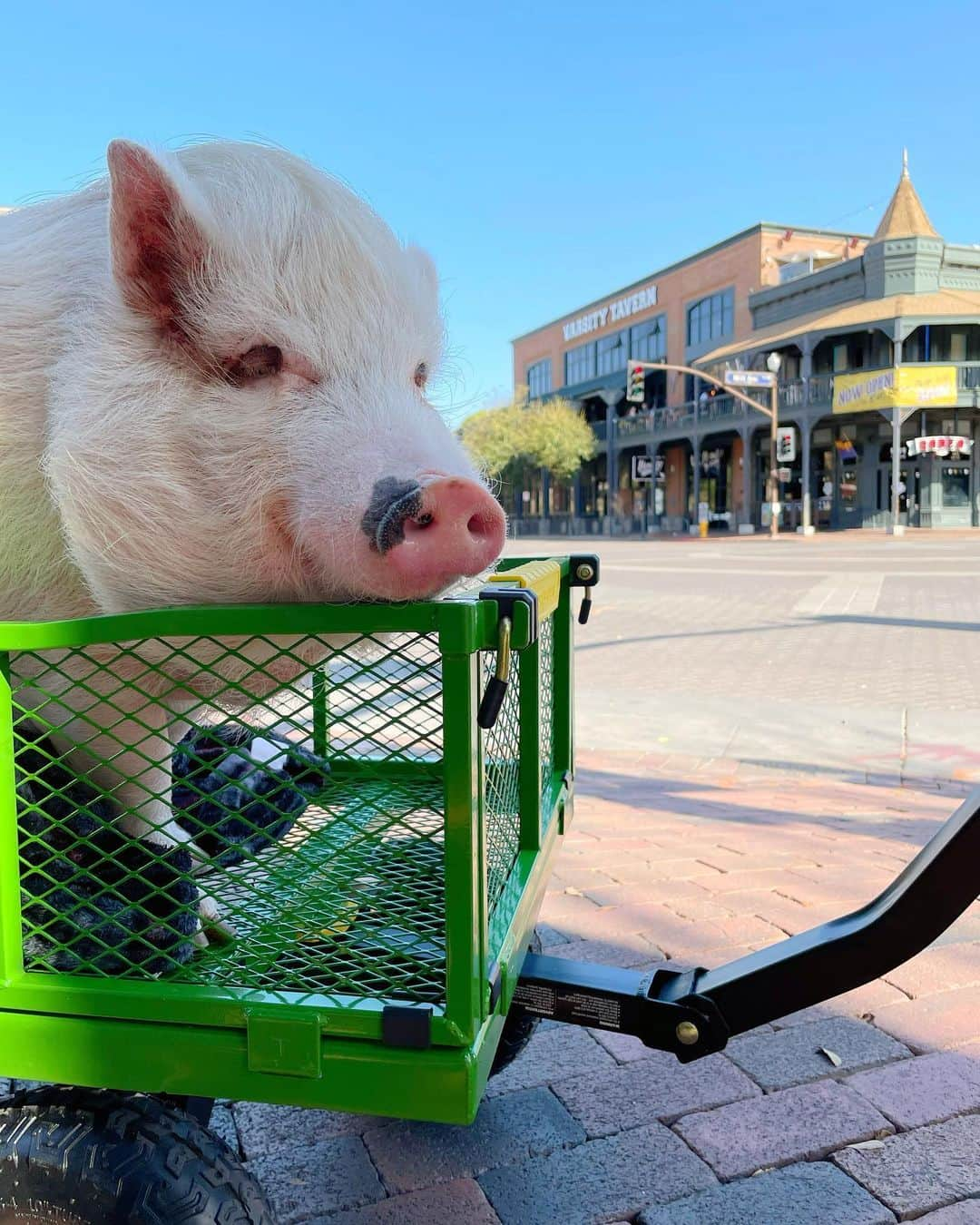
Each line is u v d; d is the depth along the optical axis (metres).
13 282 1.50
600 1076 2.43
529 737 1.88
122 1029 1.30
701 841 4.20
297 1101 1.27
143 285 1.34
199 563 1.34
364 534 1.18
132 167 1.29
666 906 3.40
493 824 1.57
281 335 1.34
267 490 1.30
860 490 34.09
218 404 1.33
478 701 1.24
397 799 1.88
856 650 9.36
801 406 32.56
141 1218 1.23
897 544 27.14
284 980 1.38
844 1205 1.95
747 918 3.28
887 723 6.47
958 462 32.09
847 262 33.25
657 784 5.24
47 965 1.39
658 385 44.59
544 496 50.97
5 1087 2.29
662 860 3.93
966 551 23.67
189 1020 1.29
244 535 1.32
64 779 1.51
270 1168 2.08
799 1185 2.01
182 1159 1.28
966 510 32.22
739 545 29.56
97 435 1.33
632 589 15.70
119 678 1.32
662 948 3.04
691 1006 1.77
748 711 6.89
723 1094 2.33
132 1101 1.34
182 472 1.33
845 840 4.20
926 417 31.80
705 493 41.47
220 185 1.41
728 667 8.67
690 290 41.88
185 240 1.32
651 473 41.84
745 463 36.28
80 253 1.50
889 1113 2.25
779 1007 1.73
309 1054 1.25
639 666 8.82
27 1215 1.29
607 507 48.00
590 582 2.40
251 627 1.21
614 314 47.50
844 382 31.20
